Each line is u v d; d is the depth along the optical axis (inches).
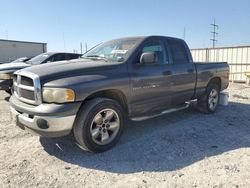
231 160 151.1
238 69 654.5
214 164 145.7
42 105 142.6
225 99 298.2
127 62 173.8
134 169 139.8
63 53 412.5
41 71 150.8
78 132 150.4
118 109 164.7
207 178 130.0
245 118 247.6
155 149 166.4
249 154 160.4
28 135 189.0
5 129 201.5
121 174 134.5
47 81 143.8
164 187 121.6
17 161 147.6
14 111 159.9
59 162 147.4
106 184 124.7
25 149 164.4
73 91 142.8
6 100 317.7
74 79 146.9
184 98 223.8
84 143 151.4
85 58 193.3
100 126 157.9
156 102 194.7
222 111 274.1
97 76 155.7
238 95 381.7
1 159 149.9
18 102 157.9
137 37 198.1
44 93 142.6
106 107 157.6
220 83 267.9
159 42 203.8
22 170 137.3
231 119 242.7
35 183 124.8
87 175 133.2
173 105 217.2
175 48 216.7
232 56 666.8
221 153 161.6
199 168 140.9
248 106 303.4
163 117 242.4
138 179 129.2
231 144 177.9
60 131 142.9
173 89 207.3
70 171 137.2
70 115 142.6
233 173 135.0
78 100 145.3
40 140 179.3
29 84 150.8
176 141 181.2
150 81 185.5
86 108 149.9
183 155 158.1
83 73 153.6
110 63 169.3
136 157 154.5
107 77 159.2
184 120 234.1
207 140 184.9
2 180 126.8
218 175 133.0
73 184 124.5
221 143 179.5
